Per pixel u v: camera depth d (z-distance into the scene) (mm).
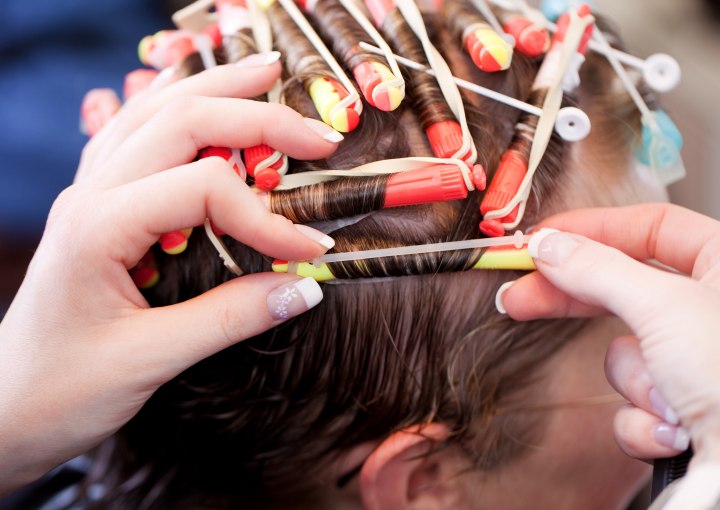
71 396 564
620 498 802
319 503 746
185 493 785
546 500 742
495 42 574
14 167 1234
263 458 711
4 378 567
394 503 694
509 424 674
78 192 572
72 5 1281
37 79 1261
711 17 1122
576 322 643
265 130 540
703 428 457
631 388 528
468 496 719
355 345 613
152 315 564
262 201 548
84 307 561
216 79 583
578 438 701
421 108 564
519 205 563
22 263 1207
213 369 655
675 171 657
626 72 660
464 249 564
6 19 1262
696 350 456
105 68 1285
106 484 871
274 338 616
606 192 634
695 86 1085
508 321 619
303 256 537
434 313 605
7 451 578
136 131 579
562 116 578
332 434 678
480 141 581
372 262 564
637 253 601
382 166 542
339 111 538
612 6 1139
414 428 650
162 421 731
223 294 555
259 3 656
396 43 593
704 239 565
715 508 423
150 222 533
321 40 612
